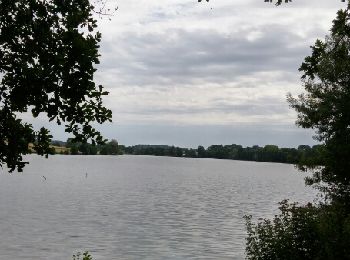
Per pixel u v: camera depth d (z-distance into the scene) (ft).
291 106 77.92
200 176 546.26
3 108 18.94
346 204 68.33
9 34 18.28
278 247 48.37
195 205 224.12
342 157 68.49
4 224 136.05
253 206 226.38
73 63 18.34
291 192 340.59
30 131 19.36
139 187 331.77
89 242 115.03
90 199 228.84
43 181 346.33
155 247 112.16
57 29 19.10
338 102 69.21
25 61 18.76
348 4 28.19
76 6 19.01
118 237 123.85
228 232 139.13
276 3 25.70
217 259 99.91
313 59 32.96
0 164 19.11
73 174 460.14
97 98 19.76
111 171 561.43
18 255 97.35
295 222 49.83
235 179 510.99
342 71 67.62
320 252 45.70
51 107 18.67
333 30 29.22
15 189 268.62
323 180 75.72
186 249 110.93
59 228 133.90
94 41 18.71
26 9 18.62
